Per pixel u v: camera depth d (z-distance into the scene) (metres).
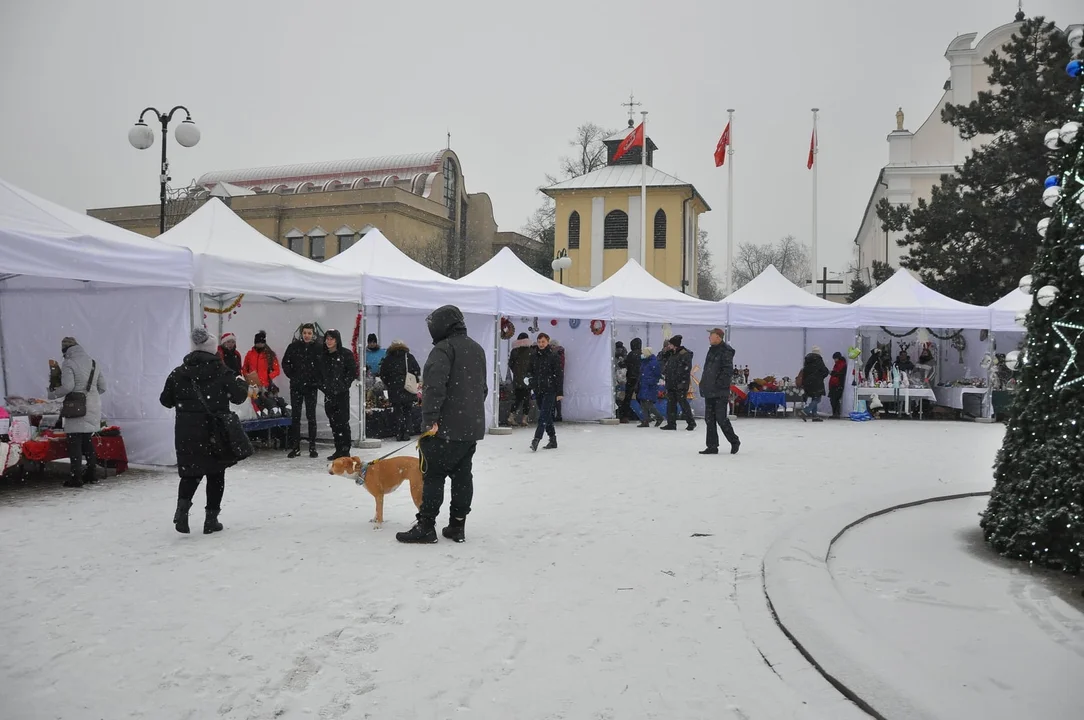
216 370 6.32
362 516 7.21
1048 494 5.70
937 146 38.56
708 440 11.94
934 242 27.47
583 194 49.69
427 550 5.99
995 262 26.00
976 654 4.01
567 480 9.37
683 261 48.59
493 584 5.14
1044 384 5.92
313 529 6.66
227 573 5.31
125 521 6.88
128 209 51.75
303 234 49.84
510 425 16.16
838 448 12.94
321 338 10.77
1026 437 6.06
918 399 20.28
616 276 19.86
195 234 11.66
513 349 16.22
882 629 4.38
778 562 5.56
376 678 3.68
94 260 8.45
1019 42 26.83
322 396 12.50
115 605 4.65
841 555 5.97
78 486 8.46
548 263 52.53
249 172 56.81
